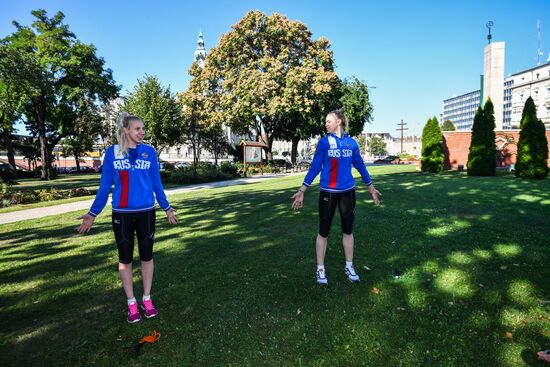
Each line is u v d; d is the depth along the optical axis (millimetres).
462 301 3062
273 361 2332
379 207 7676
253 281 3672
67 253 5176
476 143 16594
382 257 4305
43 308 3279
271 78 31047
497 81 22531
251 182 21141
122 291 3625
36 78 27109
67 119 35750
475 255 4211
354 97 38062
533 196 8438
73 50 31562
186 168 28609
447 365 2221
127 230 2922
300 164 43375
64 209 11070
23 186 23125
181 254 4801
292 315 2924
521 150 14430
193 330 2762
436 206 7551
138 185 2939
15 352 2553
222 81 34062
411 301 3100
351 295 3266
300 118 34875
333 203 3514
